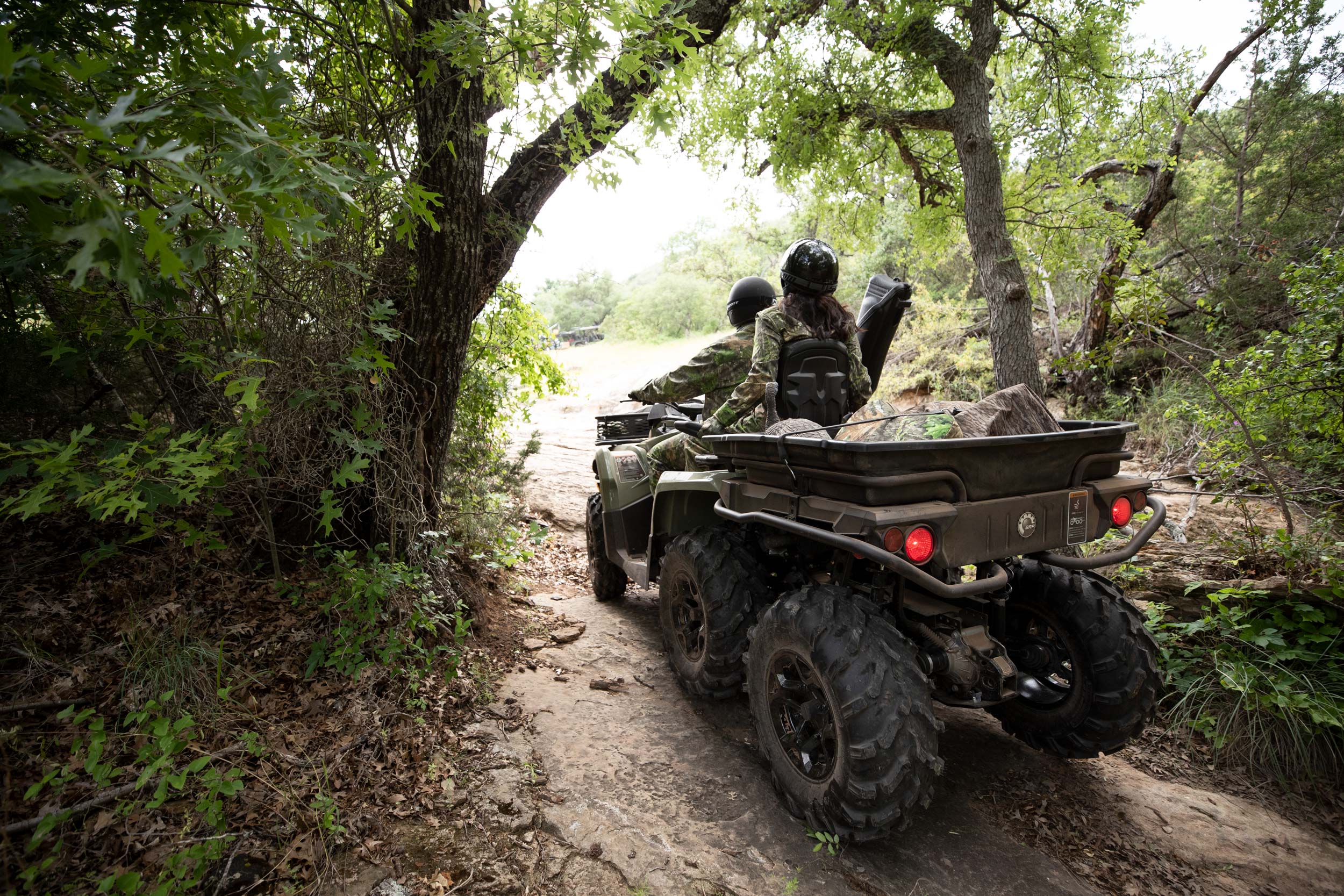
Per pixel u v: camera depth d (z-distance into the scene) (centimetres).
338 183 147
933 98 634
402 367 302
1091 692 247
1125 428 227
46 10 162
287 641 263
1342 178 704
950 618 233
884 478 189
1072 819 241
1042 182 625
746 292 353
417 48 249
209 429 277
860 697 196
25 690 209
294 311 269
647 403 349
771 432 241
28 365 253
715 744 271
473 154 282
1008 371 521
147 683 218
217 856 176
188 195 176
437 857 198
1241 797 268
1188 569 366
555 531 555
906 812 199
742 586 274
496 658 316
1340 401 355
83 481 198
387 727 243
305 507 303
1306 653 298
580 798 230
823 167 649
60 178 99
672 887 196
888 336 353
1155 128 673
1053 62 599
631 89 313
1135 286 601
